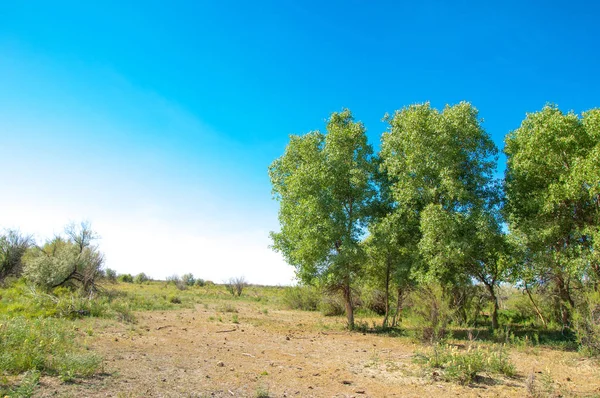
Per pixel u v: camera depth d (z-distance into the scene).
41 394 6.39
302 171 18.69
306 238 18.28
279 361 10.89
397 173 18.53
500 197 17.77
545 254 15.27
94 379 7.57
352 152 19.67
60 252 26.75
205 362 10.09
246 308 30.62
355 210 19.34
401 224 18.30
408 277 17.92
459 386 8.51
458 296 19.83
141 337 13.38
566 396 7.87
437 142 16.47
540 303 20.39
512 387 8.48
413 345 14.46
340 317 26.56
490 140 17.23
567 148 14.30
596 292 12.70
